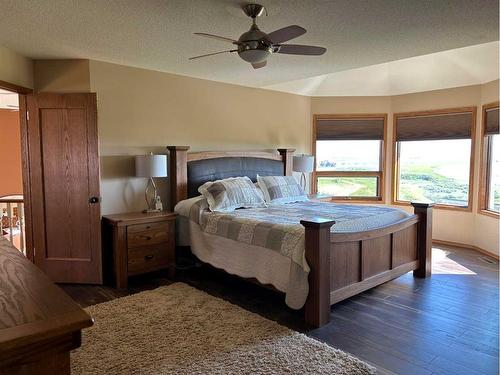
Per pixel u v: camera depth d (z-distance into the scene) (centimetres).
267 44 265
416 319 316
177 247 454
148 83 451
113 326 293
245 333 282
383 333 291
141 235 402
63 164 399
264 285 337
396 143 644
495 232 512
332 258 317
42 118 396
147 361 243
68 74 405
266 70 459
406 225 396
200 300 348
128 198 441
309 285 304
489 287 393
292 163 597
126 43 350
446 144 595
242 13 277
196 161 480
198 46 360
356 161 667
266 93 583
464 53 511
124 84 432
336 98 651
